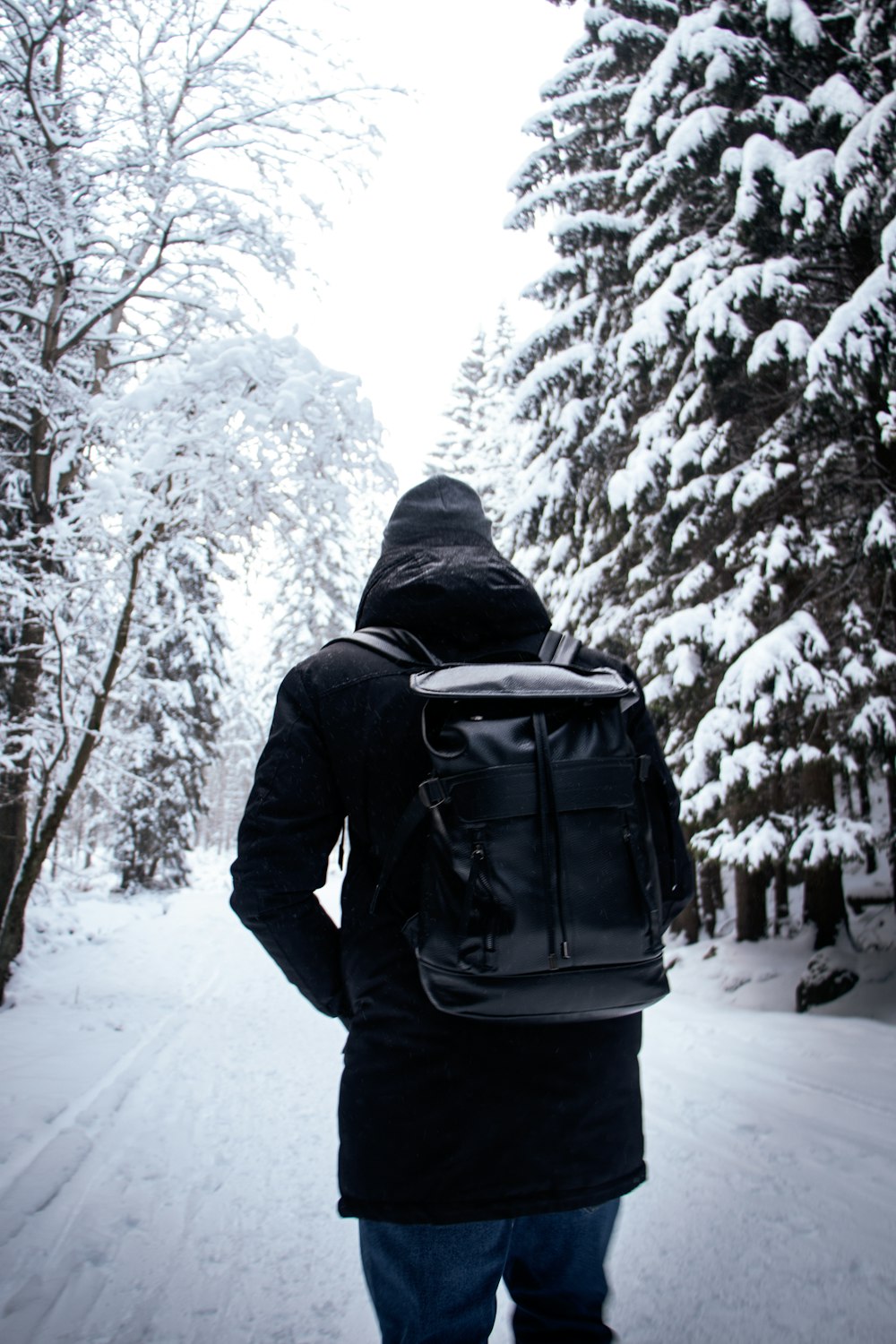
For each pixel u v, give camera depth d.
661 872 1.65
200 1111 5.12
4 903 8.99
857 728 8.38
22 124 8.18
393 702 1.54
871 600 8.95
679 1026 7.36
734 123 8.70
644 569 10.57
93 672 9.36
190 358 8.31
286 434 8.37
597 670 1.56
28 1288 2.87
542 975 1.31
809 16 8.27
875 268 8.29
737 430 9.48
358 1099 1.43
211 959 13.12
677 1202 3.33
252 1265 3.04
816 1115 4.37
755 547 8.85
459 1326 1.43
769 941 11.78
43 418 8.63
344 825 1.67
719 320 8.45
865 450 8.47
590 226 10.80
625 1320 2.49
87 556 8.41
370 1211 1.36
